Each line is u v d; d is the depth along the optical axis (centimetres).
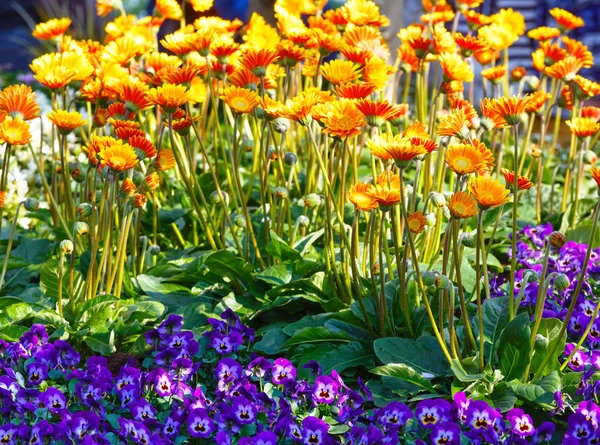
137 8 1009
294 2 376
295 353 283
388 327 273
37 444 222
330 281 294
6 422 238
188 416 233
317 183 359
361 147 359
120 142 268
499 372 248
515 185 252
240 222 316
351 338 279
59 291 282
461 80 320
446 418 234
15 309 286
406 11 995
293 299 296
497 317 267
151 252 332
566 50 387
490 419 229
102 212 290
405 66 400
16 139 274
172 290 317
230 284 321
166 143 454
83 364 282
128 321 290
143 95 298
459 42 341
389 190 238
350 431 232
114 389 248
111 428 229
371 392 258
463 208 229
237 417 235
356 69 307
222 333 284
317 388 247
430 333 274
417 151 226
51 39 361
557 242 243
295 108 263
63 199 361
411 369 252
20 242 370
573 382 251
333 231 302
